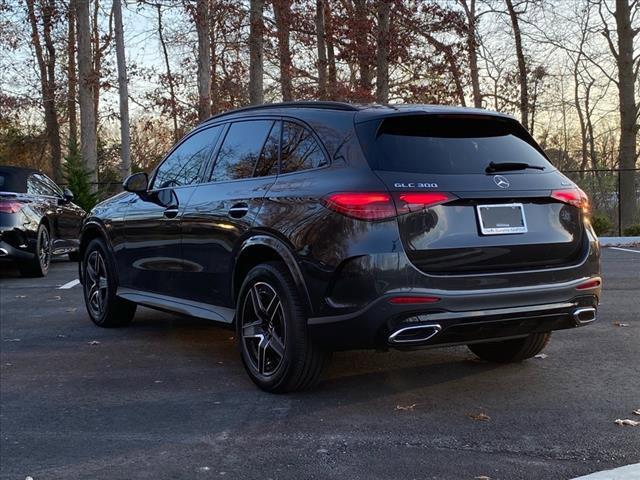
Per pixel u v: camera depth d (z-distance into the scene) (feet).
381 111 14.33
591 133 117.50
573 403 14.06
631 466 10.70
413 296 12.87
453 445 11.89
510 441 12.01
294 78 90.48
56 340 21.12
